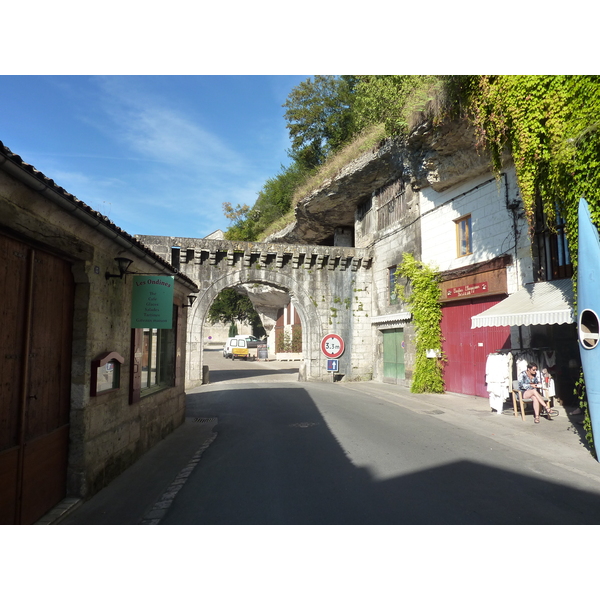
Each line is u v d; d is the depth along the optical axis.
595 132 6.28
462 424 9.18
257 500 5.20
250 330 56.44
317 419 10.18
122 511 4.97
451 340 13.94
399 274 16.39
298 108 30.95
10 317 4.05
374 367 19.28
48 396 4.74
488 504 4.82
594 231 6.16
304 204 21.59
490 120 9.16
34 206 4.09
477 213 12.40
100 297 5.72
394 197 17.91
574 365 9.87
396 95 14.23
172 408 9.56
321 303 19.36
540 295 9.19
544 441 7.45
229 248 18.12
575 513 4.55
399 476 5.87
